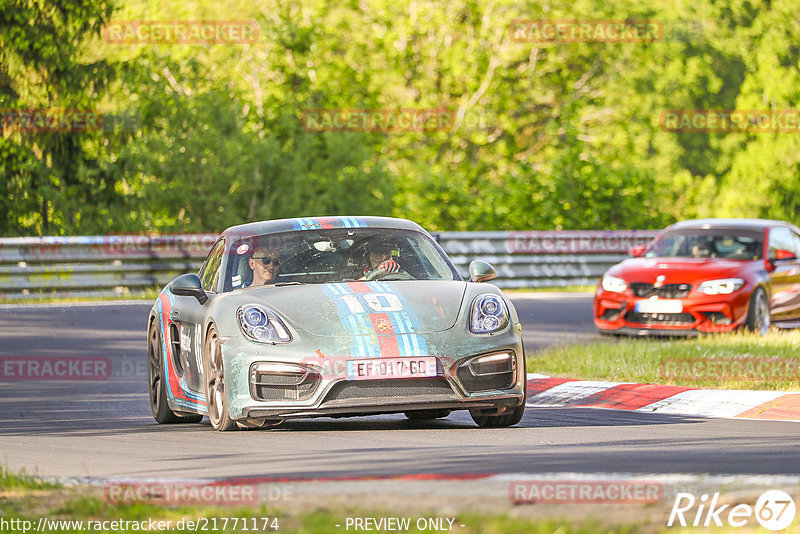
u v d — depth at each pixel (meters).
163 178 88.75
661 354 36.44
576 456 19.89
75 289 64.25
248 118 97.50
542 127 129.50
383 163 94.50
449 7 122.62
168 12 112.50
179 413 28.53
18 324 51.91
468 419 28.12
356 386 23.28
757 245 49.91
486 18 122.75
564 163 93.81
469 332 24.16
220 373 24.62
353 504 15.12
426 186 95.88
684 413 28.50
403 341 23.55
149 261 66.69
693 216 100.44
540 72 128.62
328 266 26.62
